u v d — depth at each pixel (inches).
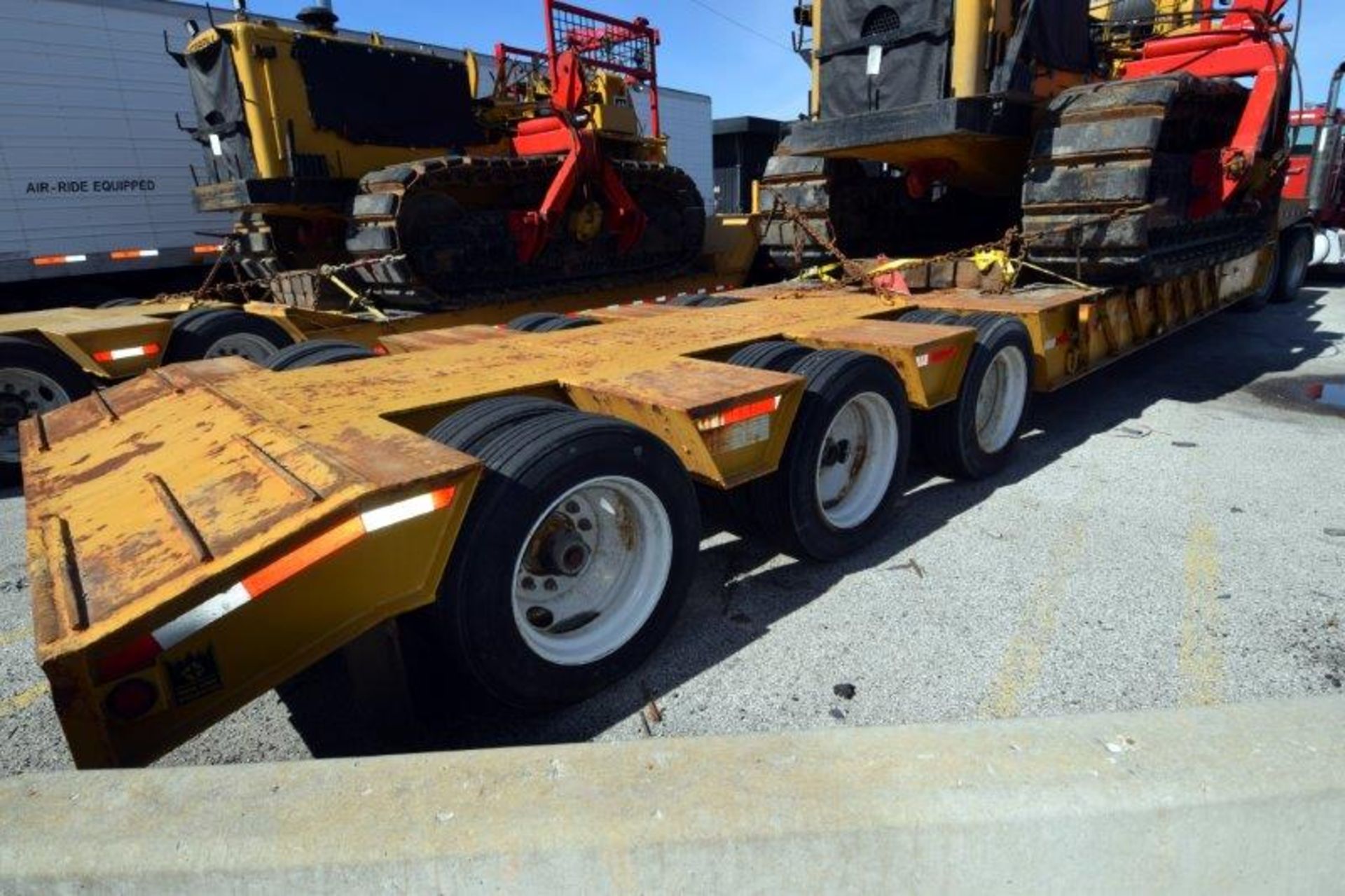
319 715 104.0
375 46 301.4
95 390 151.1
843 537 137.4
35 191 316.8
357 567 76.5
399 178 252.7
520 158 295.6
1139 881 51.1
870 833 47.9
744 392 110.5
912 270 228.8
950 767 52.1
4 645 124.1
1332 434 204.2
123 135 337.4
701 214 363.3
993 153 232.8
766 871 48.1
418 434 103.2
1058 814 49.0
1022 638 113.6
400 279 259.6
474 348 153.9
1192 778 50.9
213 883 46.0
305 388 123.3
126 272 350.0
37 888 45.6
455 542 86.0
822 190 250.2
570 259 314.3
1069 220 196.4
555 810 48.9
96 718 66.0
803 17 233.6
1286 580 127.4
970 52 194.5
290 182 279.0
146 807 49.4
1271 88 234.8
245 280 364.8
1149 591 125.6
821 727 95.9
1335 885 53.3
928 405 151.2
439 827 47.7
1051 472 181.8
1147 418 222.8
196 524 79.3
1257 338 334.6
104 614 67.8
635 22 399.9
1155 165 198.4
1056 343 194.2
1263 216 310.7
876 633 116.3
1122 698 99.0
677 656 112.6
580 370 129.9
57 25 314.7
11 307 328.2
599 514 108.1
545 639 98.9
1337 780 51.0
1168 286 242.1
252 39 266.2
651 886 47.8
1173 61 259.0
